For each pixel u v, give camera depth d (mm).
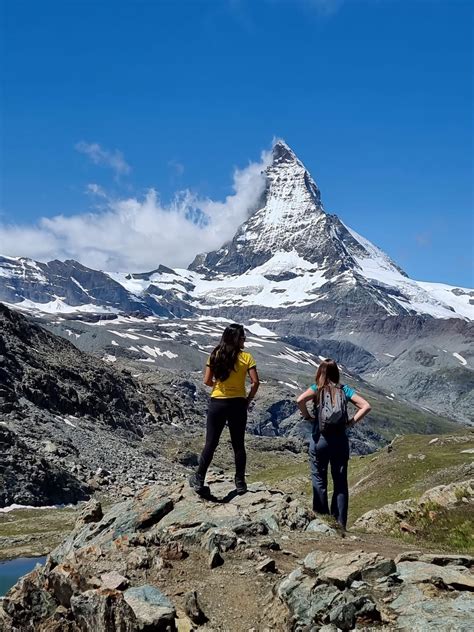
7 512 83625
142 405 182875
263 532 13734
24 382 138375
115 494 101188
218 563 12141
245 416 15352
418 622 9383
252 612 10609
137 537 13273
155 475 117438
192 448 159250
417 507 20703
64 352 183375
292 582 10562
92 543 14891
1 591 39250
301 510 14938
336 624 9641
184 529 13516
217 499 15703
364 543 14133
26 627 10352
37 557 53156
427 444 62094
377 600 10219
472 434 64688
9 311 176375
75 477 102062
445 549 16016
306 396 15570
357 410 15352
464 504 20641
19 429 114562
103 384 171875
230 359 15086
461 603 9750
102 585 10727
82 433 129875
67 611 10344
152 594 10703
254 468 151375
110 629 9508
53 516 82688
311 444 15727
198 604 10492
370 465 64375
